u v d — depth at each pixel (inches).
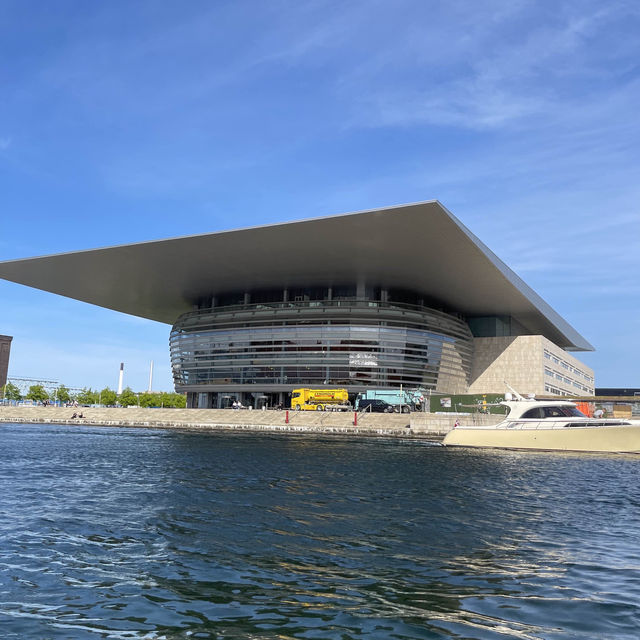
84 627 227.0
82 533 388.2
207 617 238.8
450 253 2222.0
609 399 1878.7
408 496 597.9
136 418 2513.5
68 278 2765.7
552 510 535.2
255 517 455.2
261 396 2967.5
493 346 3171.8
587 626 234.8
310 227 2020.2
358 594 271.4
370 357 2760.8
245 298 3031.5
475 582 294.5
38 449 1095.6
